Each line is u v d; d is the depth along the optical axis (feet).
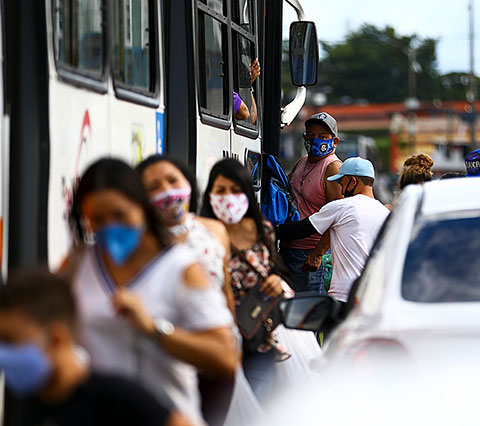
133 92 46.26
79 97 39.04
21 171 34.94
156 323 28.30
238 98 65.98
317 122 75.31
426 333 29.48
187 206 38.32
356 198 61.36
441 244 33.65
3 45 35.27
